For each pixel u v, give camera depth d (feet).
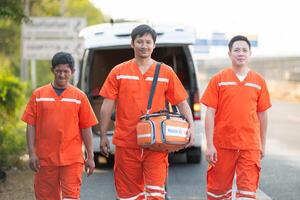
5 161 53.21
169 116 29.12
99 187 46.65
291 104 151.53
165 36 52.54
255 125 31.48
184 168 54.80
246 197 30.89
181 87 30.07
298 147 69.31
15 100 70.95
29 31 97.30
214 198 32.01
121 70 29.81
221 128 31.42
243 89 31.32
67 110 29.89
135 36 29.53
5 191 43.86
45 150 29.89
